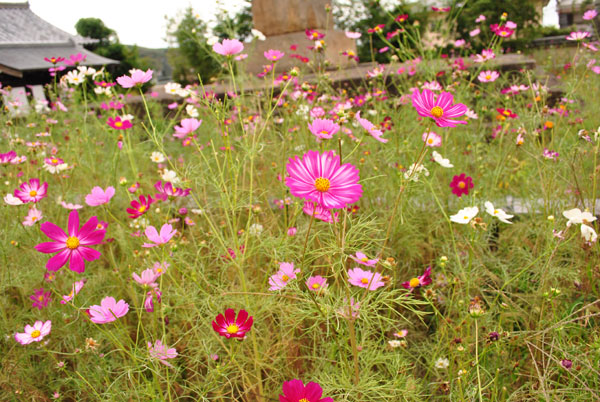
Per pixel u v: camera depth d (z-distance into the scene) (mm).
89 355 1671
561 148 2422
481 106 3334
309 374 1528
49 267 1196
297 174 1064
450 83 3299
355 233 1366
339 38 7734
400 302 1340
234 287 1741
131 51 32094
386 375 1565
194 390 1402
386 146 2555
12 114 3801
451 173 2611
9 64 9938
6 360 1592
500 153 2533
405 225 2035
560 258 1800
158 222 2098
